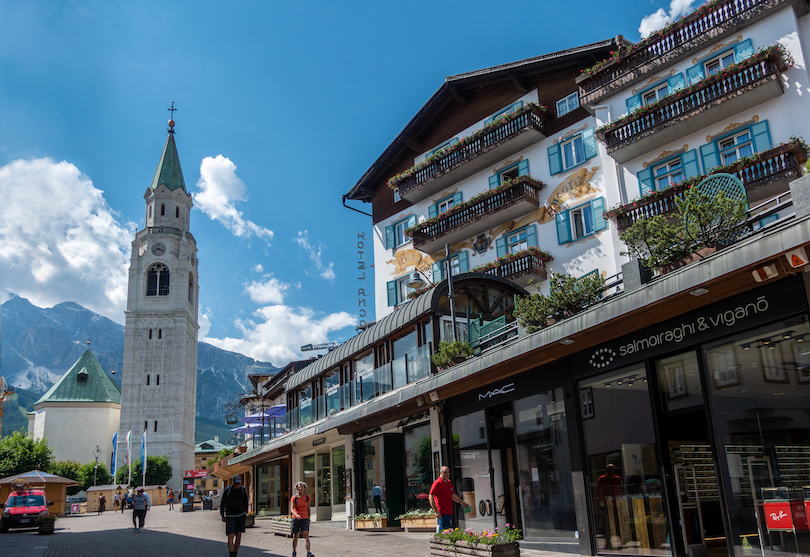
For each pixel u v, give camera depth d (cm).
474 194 3022
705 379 1084
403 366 2175
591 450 1304
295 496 1402
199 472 6178
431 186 3169
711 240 1170
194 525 2795
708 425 1070
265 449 3325
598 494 1277
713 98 2077
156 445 11200
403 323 2155
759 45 2078
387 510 2042
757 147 2034
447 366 1848
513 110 2828
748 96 2022
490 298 2266
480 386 1620
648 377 1186
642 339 1204
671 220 2105
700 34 2206
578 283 1517
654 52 2355
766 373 989
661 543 1138
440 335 2034
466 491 1706
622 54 2433
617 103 2461
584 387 1340
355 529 2169
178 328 11888
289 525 1942
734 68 2025
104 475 11219
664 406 1162
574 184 2598
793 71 1992
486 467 1627
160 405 11450
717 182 1291
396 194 3491
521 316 1600
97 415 13350
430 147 3297
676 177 2247
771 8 2039
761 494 983
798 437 941
